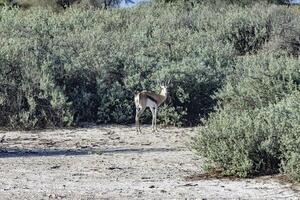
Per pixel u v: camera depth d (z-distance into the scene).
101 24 66.75
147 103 41.91
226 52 54.00
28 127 42.44
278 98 38.00
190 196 20.28
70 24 66.44
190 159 28.86
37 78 45.38
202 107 46.59
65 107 43.88
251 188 21.56
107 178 23.88
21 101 44.31
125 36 59.22
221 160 24.17
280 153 24.06
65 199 20.00
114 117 45.06
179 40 58.25
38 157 29.86
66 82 47.28
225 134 24.53
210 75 47.53
